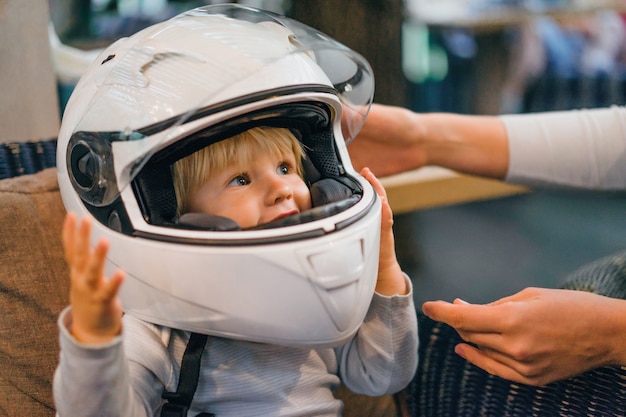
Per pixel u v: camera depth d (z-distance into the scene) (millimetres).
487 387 948
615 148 1290
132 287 748
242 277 695
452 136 1299
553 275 1961
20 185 944
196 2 1746
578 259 2043
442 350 1005
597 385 861
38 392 852
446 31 2256
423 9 2215
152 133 712
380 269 903
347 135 1025
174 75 745
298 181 835
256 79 752
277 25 863
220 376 802
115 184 725
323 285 702
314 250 699
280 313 708
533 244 2145
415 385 1013
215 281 699
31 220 914
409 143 1281
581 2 2223
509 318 847
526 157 1297
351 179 870
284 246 695
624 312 846
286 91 764
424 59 2307
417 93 2328
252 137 811
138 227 727
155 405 772
